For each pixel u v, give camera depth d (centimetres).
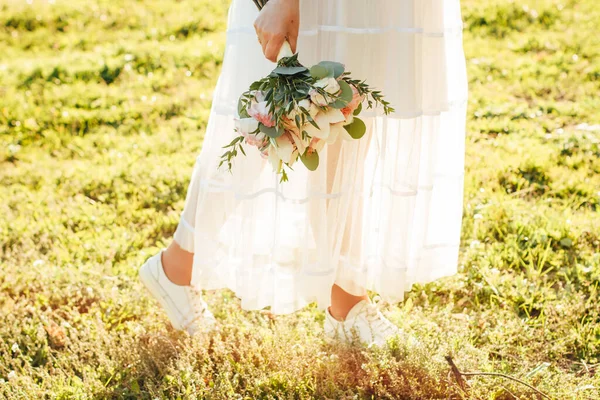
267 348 225
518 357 225
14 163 425
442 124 225
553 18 653
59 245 315
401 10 195
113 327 253
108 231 325
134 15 746
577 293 256
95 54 636
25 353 240
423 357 212
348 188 209
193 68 592
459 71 224
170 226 332
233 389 210
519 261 283
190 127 470
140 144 436
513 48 590
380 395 209
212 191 213
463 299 262
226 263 226
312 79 170
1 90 541
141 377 224
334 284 231
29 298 272
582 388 202
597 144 394
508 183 357
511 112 455
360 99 177
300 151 172
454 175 230
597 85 500
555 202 337
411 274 228
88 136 463
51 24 728
